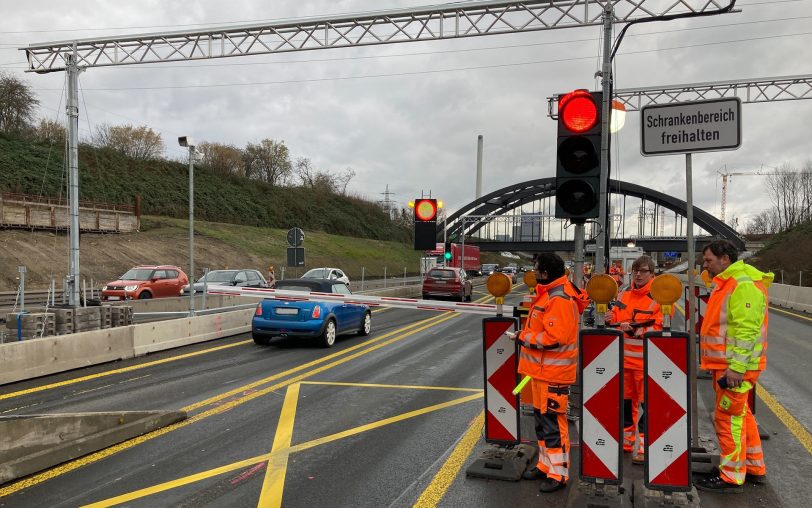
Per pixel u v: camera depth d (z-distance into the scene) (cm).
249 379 851
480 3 1459
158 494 427
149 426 588
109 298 1911
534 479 466
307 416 653
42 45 1504
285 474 471
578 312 454
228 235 4653
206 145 6431
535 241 8800
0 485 441
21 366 828
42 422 487
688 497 409
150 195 4684
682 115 518
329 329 1181
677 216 9006
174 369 927
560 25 1429
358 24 1569
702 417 680
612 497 413
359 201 8419
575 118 630
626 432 540
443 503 418
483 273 7425
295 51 1606
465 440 567
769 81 2256
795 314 2095
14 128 4200
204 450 531
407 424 623
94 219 3425
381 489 443
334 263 5500
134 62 1574
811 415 681
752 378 430
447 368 955
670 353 404
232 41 1608
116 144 5400
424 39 1545
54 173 3825
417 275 6812
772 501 427
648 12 1334
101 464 491
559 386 442
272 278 2684
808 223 6669
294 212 6531
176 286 2125
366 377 877
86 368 930
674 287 401
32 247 2794
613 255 2756
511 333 467
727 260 452
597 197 628
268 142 7625
